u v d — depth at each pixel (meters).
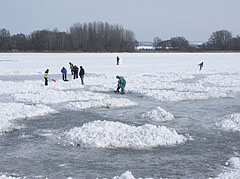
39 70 43.41
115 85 29.17
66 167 9.16
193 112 17.41
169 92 24.00
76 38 124.62
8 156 10.12
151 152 10.56
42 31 126.31
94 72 41.94
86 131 12.23
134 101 21.05
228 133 13.14
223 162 9.68
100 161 9.68
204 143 11.69
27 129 13.50
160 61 65.44
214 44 170.50
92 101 19.50
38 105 17.97
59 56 81.19
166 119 15.53
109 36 127.69
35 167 9.16
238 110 18.03
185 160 9.82
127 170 8.95
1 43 129.62
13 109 17.05
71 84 29.30
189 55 94.50
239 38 163.75
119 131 12.20
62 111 17.41
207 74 41.53
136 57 80.00
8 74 38.69
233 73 42.12
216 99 22.06
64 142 11.66
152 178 8.19
